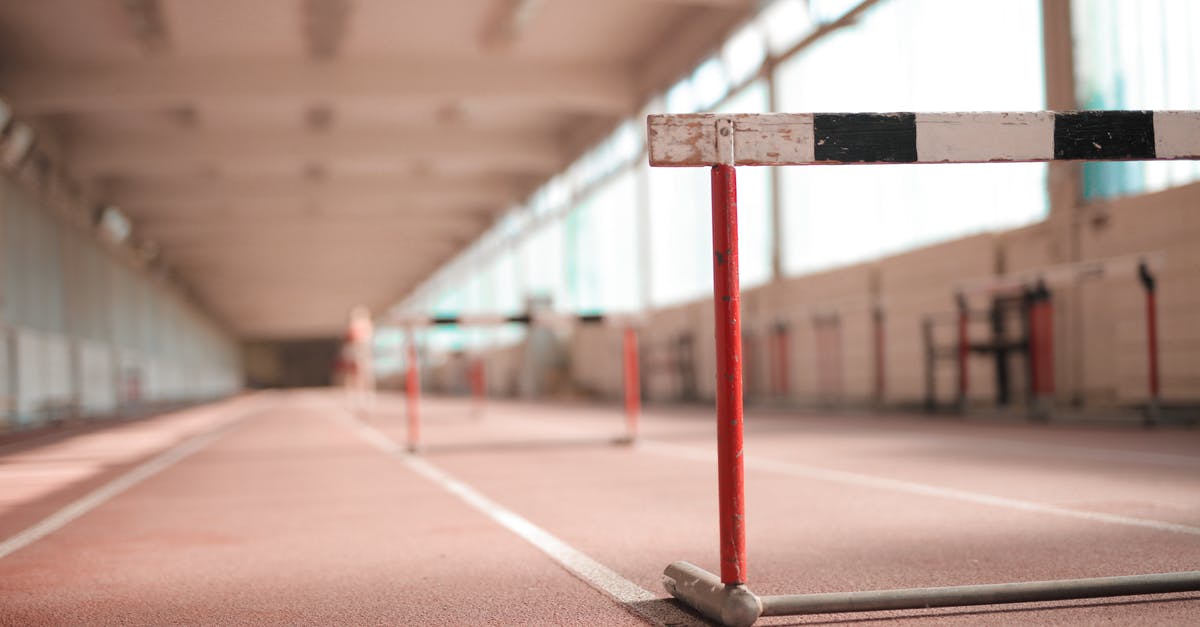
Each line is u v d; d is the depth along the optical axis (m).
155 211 30.55
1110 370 9.69
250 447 9.27
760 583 2.53
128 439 11.33
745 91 16.88
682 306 20.36
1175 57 8.52
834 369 14.92
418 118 23.27
